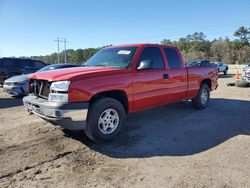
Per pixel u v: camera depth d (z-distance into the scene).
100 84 4.59
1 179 3.43
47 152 4.33
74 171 3.67
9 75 14.47
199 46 122.19
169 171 3.67
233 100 9.54
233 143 4.79
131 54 5.47
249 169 3.72
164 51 6.18
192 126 5.93
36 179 3.44
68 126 4.39
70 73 4.57
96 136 4.63
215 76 8.19
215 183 3.33
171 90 6.23
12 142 4.80
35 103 4.62
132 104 5.22
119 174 3.59
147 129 5.69
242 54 107.50
